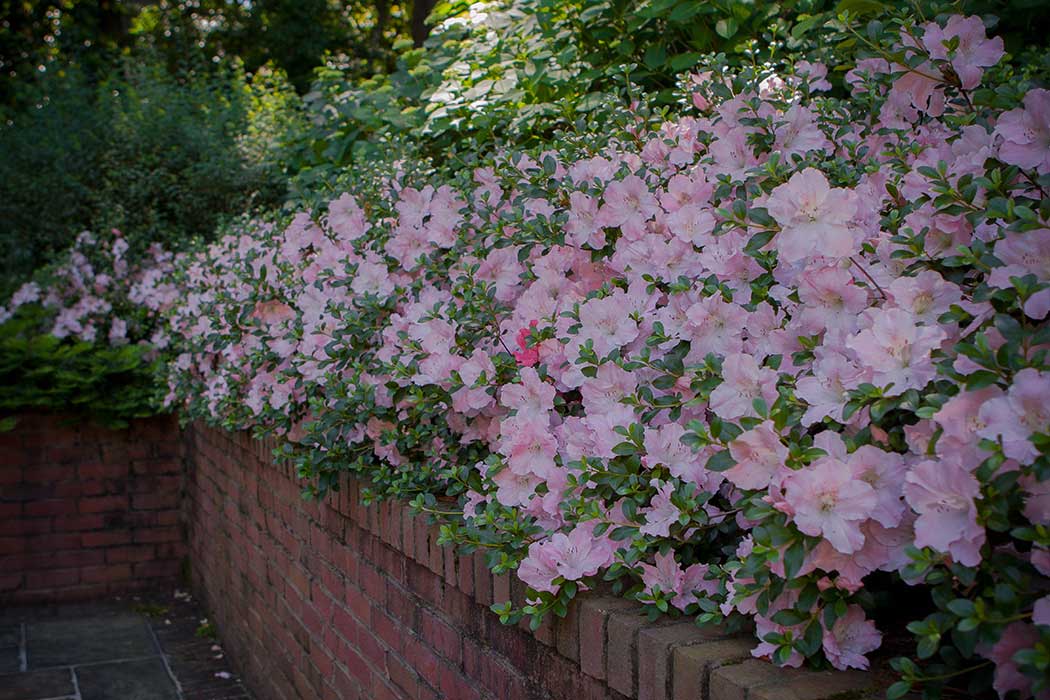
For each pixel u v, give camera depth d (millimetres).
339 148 5223
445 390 2258
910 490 1161
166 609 5949
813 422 1361
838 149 2086
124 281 6793
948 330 1362
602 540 1683
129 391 6152
